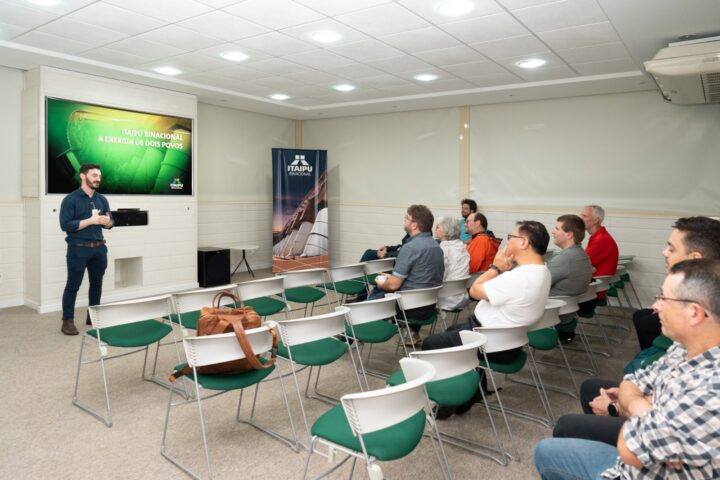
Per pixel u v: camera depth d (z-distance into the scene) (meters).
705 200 6.08
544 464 1.77
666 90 4.80
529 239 2.88
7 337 4.83
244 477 2.56
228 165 8.48
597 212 4.82
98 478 2.53
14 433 2.98
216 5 3.90
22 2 3.90
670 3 3.35
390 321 4.09
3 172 5.89
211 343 2.53
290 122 9.59
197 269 7.54
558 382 3.91
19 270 6.08
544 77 6.05
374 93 7.17
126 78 6.23
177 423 3.15
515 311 2.89
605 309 6.44
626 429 1.39
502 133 7.48
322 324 2.90
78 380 3.52
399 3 3.80
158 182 6.85
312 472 2.61
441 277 4.17
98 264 5.08
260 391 3.66
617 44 4.70
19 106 5.95
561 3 3.73
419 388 1.92
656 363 1.83
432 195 8.21
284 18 4.16
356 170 9.07
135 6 3.95
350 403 1.77
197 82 6.61
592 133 6.76
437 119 8.08
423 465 2.69
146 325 3.57
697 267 1.38
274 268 8.56
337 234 9.41
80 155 6.02
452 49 4.96
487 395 3.63
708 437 1.22
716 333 1.33
